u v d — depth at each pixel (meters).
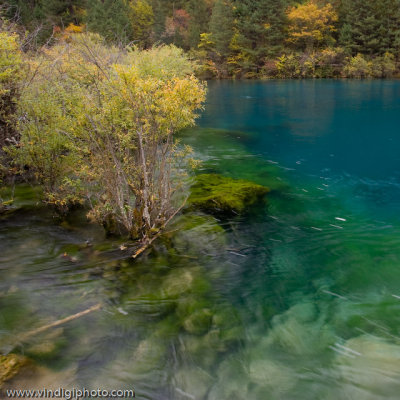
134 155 4.57
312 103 18.97
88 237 4.52
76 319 3.03
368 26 37.19
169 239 4.45
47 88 4.95
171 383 2.44
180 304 3.29
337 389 2.40
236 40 42.81
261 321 3.08
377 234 4.77
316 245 4.47
